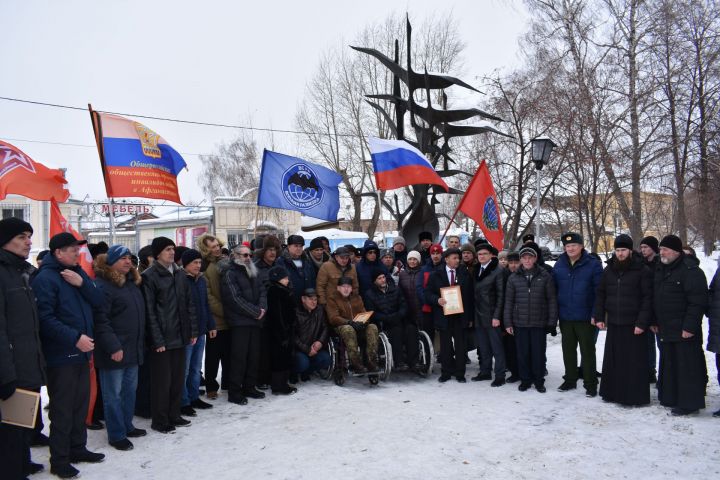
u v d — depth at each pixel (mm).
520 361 7031
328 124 26688
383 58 12117
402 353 7594
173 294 5602
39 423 5277
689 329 5660
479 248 7559
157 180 7484
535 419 5773
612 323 6297
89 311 4703
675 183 19172
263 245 7168
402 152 9641
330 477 4355
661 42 15320
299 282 7668
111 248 5168
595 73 14969
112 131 7211
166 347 5516
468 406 6277
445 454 4797
